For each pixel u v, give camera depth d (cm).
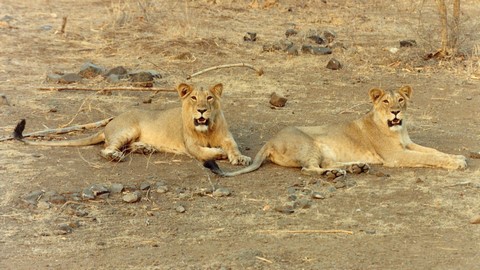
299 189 1207
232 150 1346
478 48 2041
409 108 1669
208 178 1254
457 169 1291
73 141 1412
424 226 1073
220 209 1137
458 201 1157
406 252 993
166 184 1229
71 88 1764
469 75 1908
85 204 1155
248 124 1555
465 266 952
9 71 1898
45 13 2547
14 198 1166
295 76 1912
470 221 1084
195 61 2027
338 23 2494
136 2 2642
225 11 2631
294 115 1619
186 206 1149
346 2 2803
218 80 1869
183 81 1856
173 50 2092
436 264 957
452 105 1691
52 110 1620
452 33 2041
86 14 2564
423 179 1247
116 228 1077
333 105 1692
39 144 1409
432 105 1691
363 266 952
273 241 1028
